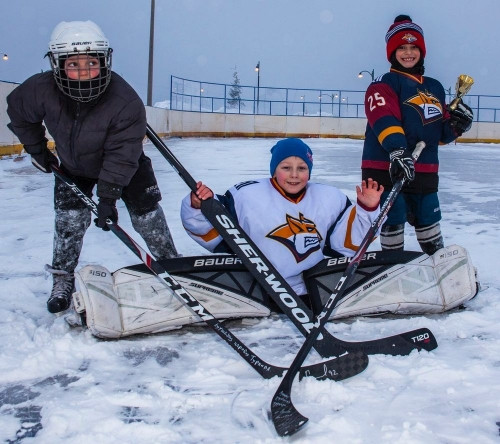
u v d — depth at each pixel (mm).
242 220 3031
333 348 2535
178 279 2947
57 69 2674
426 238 3609
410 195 3545
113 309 2762
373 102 3402
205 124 27250
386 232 3555
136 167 2918
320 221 3047
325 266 3090
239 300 2992
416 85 3480
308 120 28391
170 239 3398
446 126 3572
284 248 3010
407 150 3150
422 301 3031
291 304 2586
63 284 3170
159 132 22547
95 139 2855
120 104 2816
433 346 2609
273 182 3070
